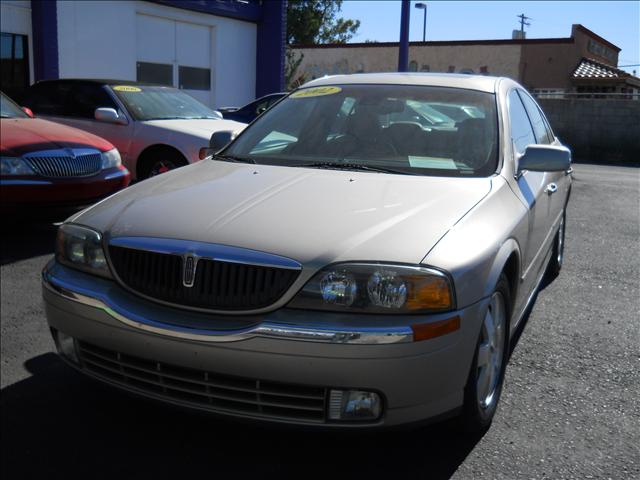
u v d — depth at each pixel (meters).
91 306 2.84
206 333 2.57
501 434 3.13
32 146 6.24
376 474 2.82
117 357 2.84
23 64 12.55
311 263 2.58
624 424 3.25
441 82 4.21
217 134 4.51
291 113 4.26
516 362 3.96
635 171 16.47
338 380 2.50
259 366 2.54
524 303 3.90
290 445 3.04
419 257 2.61
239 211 2.94
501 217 3.13
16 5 12.19
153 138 8.27
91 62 13.64
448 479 2.78
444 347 2.57
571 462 2.91
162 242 2.78
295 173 3.47
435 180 3.35
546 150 3.65
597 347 4.20
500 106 3.96
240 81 17.94
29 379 3.67
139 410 3.35
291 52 29.94
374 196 3.09
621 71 30.09
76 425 3.21
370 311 2.53
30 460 2.91
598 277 5.86
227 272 2.65
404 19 15.63
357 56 30.34
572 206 9.95
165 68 15.67
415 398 2.56
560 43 28.89
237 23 17.47
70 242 3.07
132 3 14.38
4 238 6.70
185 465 2.89
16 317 4.58
